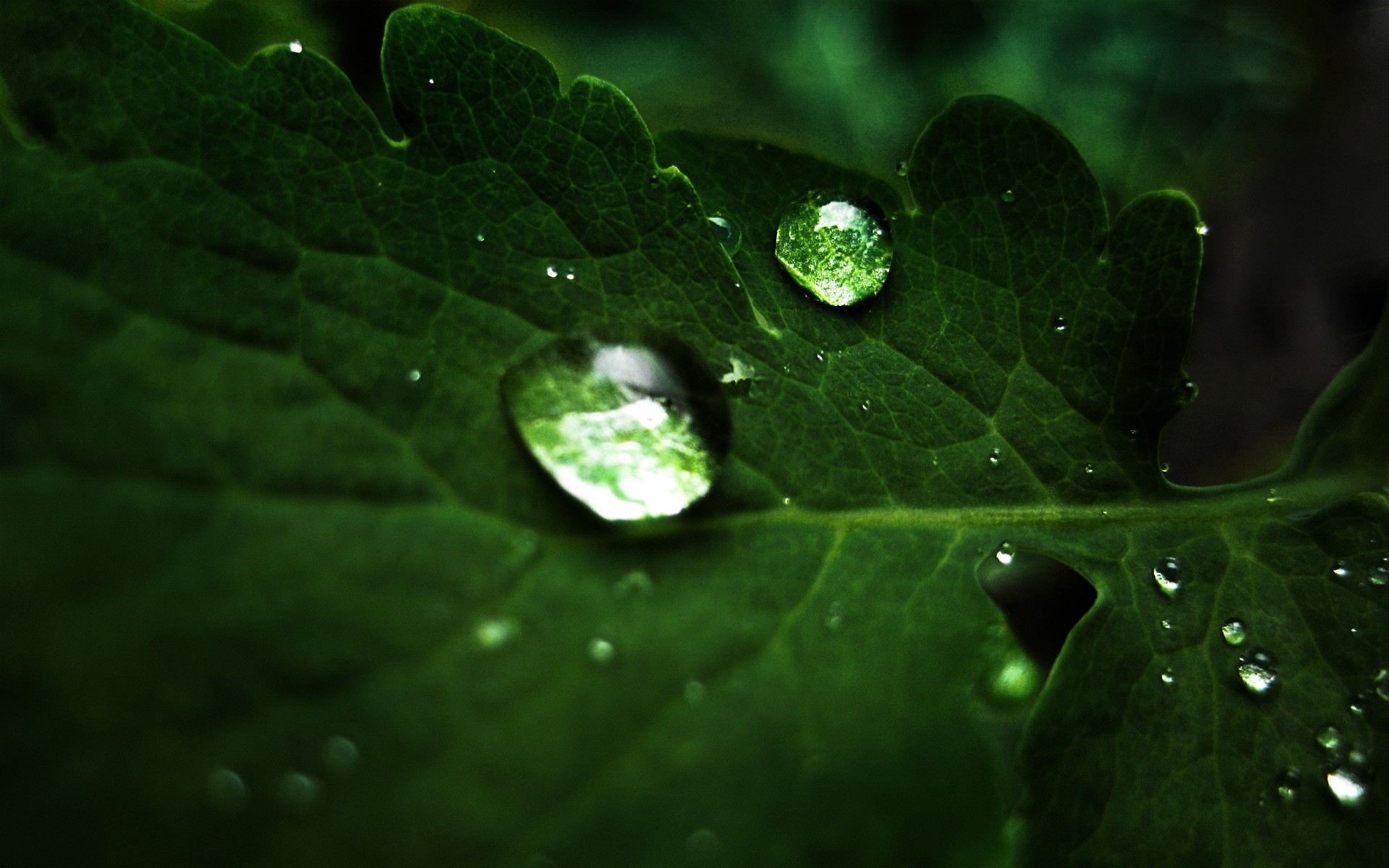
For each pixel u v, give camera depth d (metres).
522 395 0.10
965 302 0.11
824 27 0.13
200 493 0.10
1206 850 0.10
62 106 0.10
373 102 0.12
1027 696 0.11
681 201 0.10
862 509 0.10
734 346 0.10
